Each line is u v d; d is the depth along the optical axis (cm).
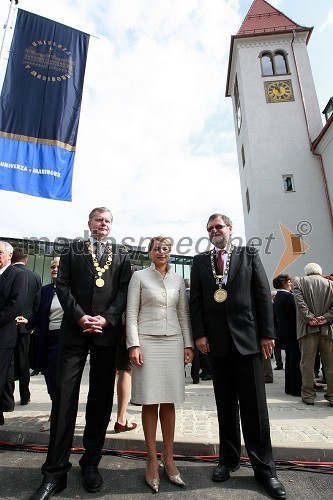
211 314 314
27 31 847
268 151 1759
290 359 574
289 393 571
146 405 298
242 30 2019
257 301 313
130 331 303
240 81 1927
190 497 261
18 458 337
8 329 379
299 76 1861
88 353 312
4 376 373
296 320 546
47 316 422
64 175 794
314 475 298
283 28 1973
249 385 294
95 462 288
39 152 780
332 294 511
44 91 822
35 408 499
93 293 313
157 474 282
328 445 334
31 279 530
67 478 293
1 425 409
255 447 286
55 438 275
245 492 268
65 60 861
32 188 760
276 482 267
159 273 327
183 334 325
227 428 306
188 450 344
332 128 1546
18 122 777
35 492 258
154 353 299
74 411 288
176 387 294
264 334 302
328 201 1652
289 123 1791
